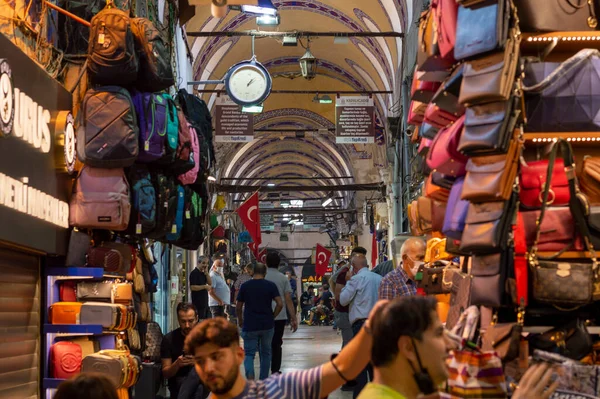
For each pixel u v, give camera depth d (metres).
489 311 4.62
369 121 23.73
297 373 3.59
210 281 15.26
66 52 8.21
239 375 3.56
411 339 2.89
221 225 30.78
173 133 8.18
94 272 7.19
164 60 7.91
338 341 24.58
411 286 8.31
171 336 8.55
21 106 6.08
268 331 12.15
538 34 4.69
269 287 12.20
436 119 5.29
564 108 4.61
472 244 4.39
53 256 7.14
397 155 23.11
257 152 45.66
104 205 7.40
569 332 4.45
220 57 26.78
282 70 31.44
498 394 3.72
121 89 7.57
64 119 6.99
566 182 4.52
